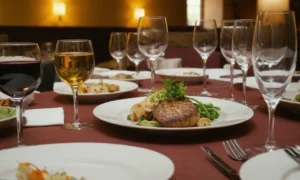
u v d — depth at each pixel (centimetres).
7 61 78
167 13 937
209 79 187
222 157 72
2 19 746
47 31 775
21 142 80
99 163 64
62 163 65
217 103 112
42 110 108
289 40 74
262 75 76
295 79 175
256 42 76
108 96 124
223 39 137
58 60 97
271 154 62
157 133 83
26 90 80
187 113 86
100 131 92
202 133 85
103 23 850
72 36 799
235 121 88
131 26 887
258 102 128
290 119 103
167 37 151
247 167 56
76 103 100
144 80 183
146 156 65
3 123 86
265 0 900
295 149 64
